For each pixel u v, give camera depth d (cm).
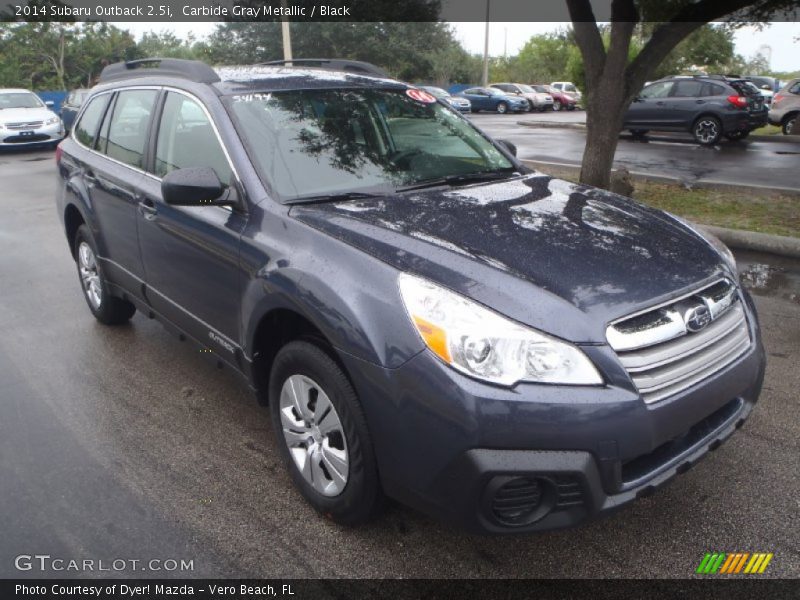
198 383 417
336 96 367
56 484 317
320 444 278
